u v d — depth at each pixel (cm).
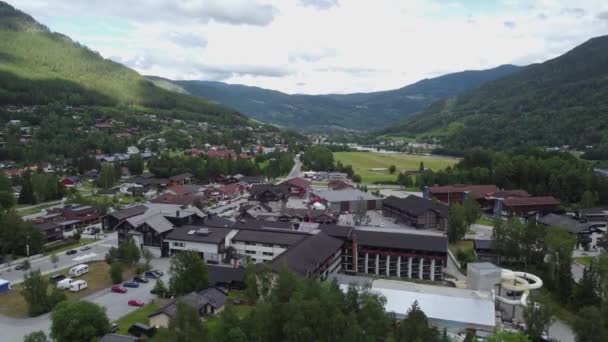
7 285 9131
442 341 6412
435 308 7925
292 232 11500
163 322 7288
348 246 11006
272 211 15712
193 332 5862
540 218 15200
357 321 6203
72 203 16275
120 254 10500
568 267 9562
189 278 8431
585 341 6762
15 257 11375
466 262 11169
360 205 17438
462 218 13312
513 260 11194
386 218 16575
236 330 5875
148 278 9875
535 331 7362
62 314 6638
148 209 14125
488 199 18275
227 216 15862
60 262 11031
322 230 11388
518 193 18338
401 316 7712
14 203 16612
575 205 18388
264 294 8094
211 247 11019
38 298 8012
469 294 8538
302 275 8431
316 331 6062
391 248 10644
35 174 19100
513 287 8712
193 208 14250
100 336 6738
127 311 8150
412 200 16175
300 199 19275
